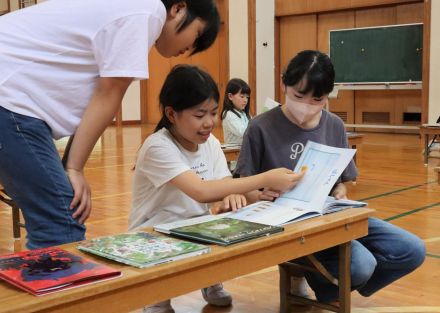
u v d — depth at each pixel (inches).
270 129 73.7
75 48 53.6
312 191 61.6
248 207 61.0
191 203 71.0
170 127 69.4
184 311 77.3
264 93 395.5
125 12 52.6
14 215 119.1
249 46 393.4
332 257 68.9
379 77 339.3
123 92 54.4
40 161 52.7
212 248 46.4
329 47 355.6
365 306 77.7
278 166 73.2
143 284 40.8
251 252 48.3
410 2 335.6
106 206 152.9
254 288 85.8
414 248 69.7
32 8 56.1
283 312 72.7
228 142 164.9
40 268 40.2
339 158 63.6
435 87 317.1
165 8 55.3
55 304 36.2
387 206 147.7
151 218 71.2
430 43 316.5
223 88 411.8
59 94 53.9
